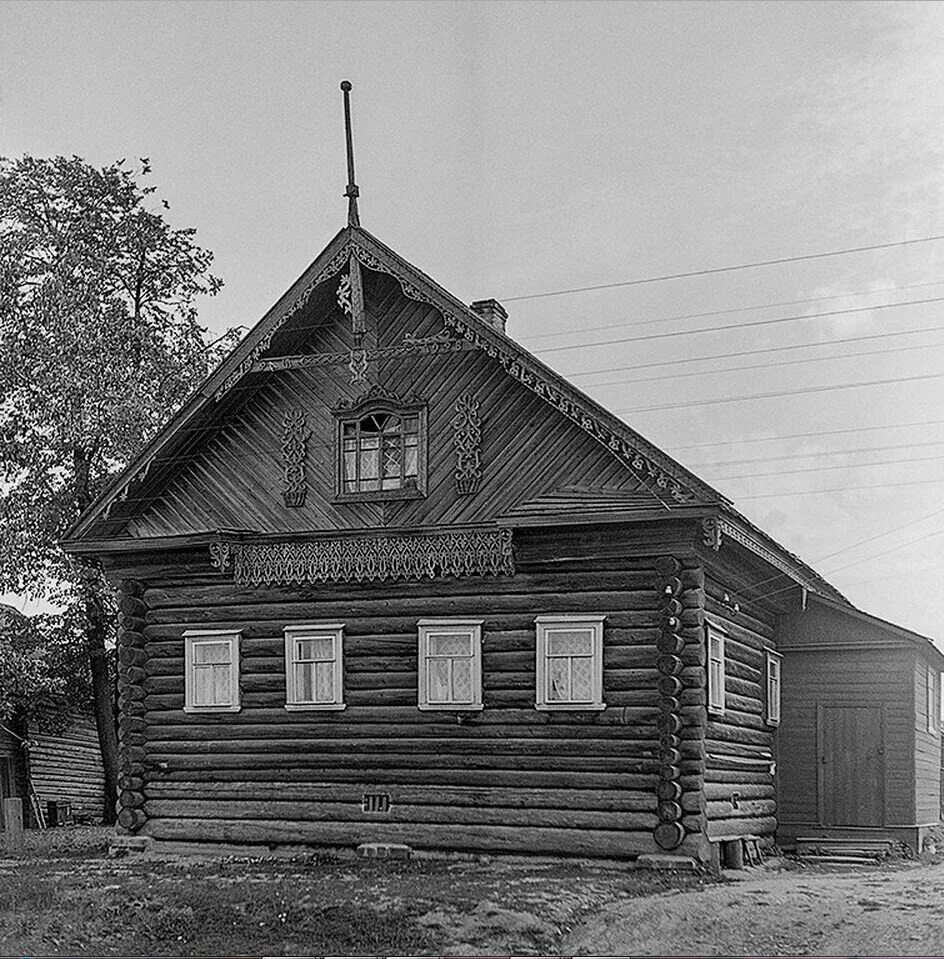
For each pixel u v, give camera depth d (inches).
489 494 1063.6
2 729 1760.6
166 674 1149.1
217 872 1003.3
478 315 1089.4
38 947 800.3
